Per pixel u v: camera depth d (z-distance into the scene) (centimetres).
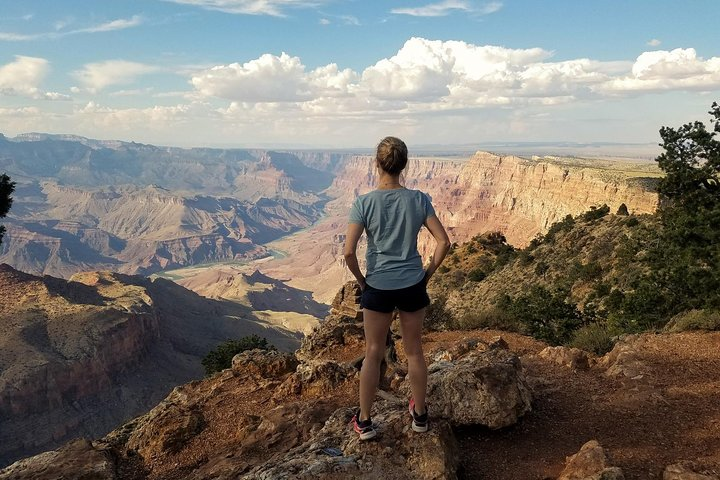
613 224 5141
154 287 18038
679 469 455
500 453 559
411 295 453
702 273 1549
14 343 11138
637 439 559
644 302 1802
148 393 12062
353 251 453
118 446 809
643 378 743
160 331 14762
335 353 1319
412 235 452
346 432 551
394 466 478
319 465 477
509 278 5212
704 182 1811
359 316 1494
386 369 862
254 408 830
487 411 594
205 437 767
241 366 1048
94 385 11250
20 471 713
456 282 6062
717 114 1745
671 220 1869
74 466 708
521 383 655
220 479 595
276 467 497
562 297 2062
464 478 512
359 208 457
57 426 10031
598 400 684
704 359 805
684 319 1185
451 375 627
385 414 553
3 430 9525
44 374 10425
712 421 578
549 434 594
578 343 1323
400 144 457
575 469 475
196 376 13725
